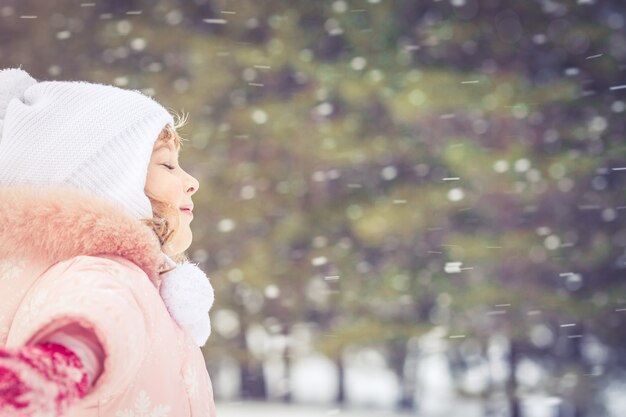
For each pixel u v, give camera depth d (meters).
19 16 26.27
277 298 24.86
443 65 25.62
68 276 1.73
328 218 24.45
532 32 26.28
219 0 26.31
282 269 24.48
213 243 24.47
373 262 24.48
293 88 25.44
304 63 24.88
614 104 24.97
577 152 23.97
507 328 23.22
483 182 23.31
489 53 25.92
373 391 33.31
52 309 1.58
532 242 23.30
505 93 23.92
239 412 22.41
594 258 23.56
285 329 25.02
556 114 24.80
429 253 23.83
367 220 23.47
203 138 24.39
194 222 24.47
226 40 25.39
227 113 24.73
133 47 25.42
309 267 24.52
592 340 25.30
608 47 25.75
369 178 24.61
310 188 24.53
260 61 24.84
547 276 23.55
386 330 24.16
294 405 25.58
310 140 24.30
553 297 23.16
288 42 25.25
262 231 24.58
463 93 23.64
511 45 25.92
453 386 24.11
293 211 24.52
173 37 25.38
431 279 23.78
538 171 23.48
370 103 24.52
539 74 26.50
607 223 23.89
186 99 24.56
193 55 24.84
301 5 26.05
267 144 24.52
